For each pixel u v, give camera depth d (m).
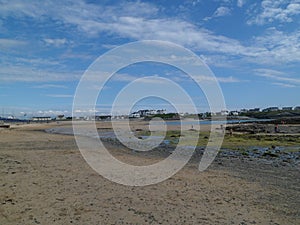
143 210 8.47
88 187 10.80
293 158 21.02
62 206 8.55
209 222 7.70
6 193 9.52
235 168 16.72
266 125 63.03
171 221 7.69
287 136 38.53
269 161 19.61
